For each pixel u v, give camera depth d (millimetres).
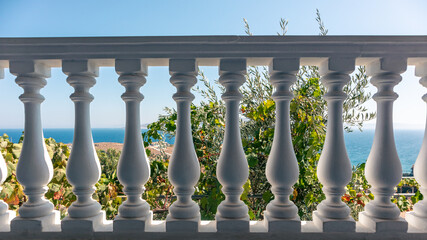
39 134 1305
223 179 1255
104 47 1200
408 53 1191
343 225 1224
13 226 1258
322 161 1270
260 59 1254
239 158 1251
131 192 1271
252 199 2316
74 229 1255
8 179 1878
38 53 1210
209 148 2381
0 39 1181
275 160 1255
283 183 1251
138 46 1192
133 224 1251
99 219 1323
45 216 1302
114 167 2488
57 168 2037
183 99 1241
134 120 1262
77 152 1256
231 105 1260
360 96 2439
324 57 1209
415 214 1306
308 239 1241
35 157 1274
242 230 1247
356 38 1164
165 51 1199
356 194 2246
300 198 2119
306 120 2137
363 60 1261
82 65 1215
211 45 1186
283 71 1218
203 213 2021
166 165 2281
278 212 1254
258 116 2240
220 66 1216
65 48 1203
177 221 1244
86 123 1279
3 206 1359
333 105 1250
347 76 1220
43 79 1307
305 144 2180
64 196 1995
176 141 1261
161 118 2479
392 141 1237
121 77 1219
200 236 1255
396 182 1237
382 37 1163
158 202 2510
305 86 2221
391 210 1235
